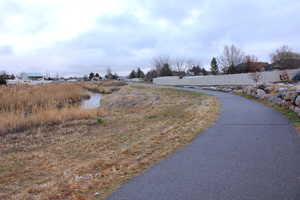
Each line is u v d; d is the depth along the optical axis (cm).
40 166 571
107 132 951
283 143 510
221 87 2862
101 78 11350
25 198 344
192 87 3653
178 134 652
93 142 774
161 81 6075
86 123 1195
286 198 286
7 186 445
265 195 294
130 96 2848
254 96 1570
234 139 564
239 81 3406
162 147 537
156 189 326
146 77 9012
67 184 366
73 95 2617
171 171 388
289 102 920
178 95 2550
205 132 653
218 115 919
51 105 1738
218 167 395
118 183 352
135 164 431
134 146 566
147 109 1639
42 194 346
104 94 3731
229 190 312
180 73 7681
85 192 330
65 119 1308
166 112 1309
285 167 379
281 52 4156
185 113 1139
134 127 980
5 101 1714
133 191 323
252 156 439
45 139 916
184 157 455
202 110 1105
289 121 741
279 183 325
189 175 369
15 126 1148
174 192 315
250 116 862
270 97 1242
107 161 468
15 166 589
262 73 2838
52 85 3228
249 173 363
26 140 915
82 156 620
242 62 4528
